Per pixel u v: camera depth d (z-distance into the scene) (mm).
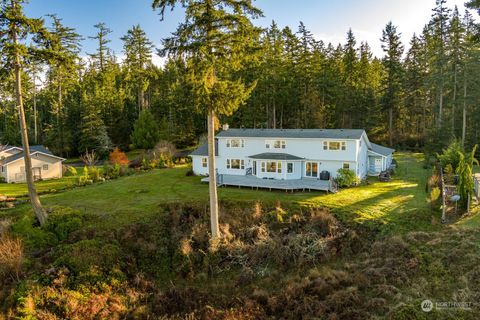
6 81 20641
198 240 19609
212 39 17094
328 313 13484
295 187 27281
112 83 62594
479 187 24141
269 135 33625
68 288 15117
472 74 39312
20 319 13281
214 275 17734
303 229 20781
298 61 52219
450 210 22062
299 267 17781
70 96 62906
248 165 34281
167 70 62656
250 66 49594
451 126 40250
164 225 21031
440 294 13445
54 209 22781
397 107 54469
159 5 16562
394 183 30531
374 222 20641
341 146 30781
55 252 17594
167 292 16094
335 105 54656
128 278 16750
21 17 18078
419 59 55281
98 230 19719
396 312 12328
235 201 24219
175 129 56344
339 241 19375
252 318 13961
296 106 53750
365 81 59281
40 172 40625
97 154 53500
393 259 16609
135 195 26781
